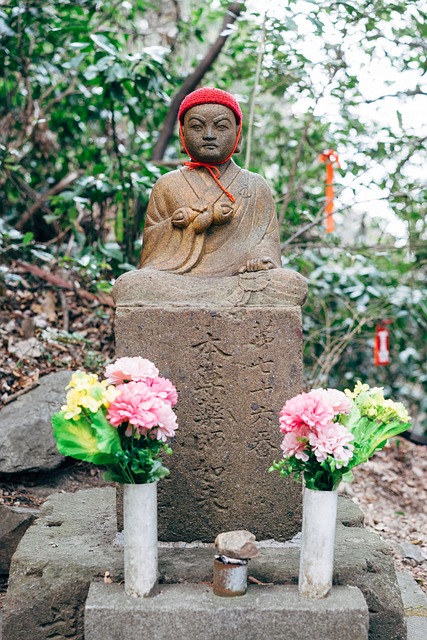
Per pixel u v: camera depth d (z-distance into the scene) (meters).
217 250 3.63
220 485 3.39
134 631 2.77
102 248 5.95
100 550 3.29
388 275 6.98
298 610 2.79
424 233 6.99
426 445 6.34
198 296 3.42
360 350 7.13
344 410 2.90
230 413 3.38
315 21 5.37
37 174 7.10
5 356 5.39
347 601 2.85
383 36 5.61
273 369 3.38
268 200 3.73
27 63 6.43
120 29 7.18
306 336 6.68
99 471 5.01
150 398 2.81
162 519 3.41
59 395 4.96
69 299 6.17
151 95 6.88
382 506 5.55
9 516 4.01
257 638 2.78
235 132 3.66
